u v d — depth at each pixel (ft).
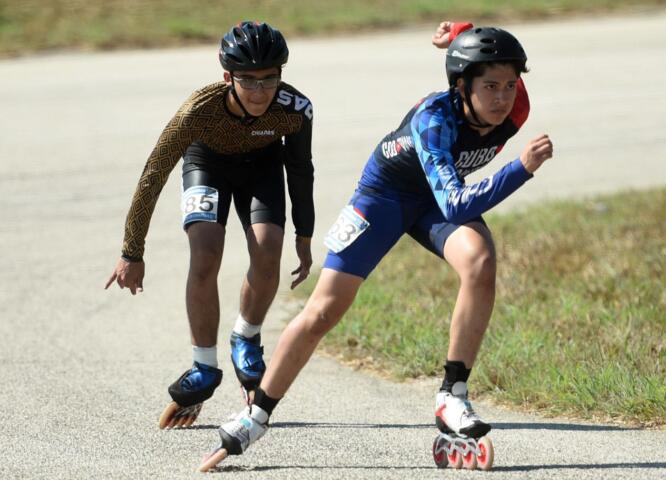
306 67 207.41
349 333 72.90
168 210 122.62
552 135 160.76
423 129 47.32
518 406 59.00
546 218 110.63
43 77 195.11
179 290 92.17
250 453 51.75
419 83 191.01
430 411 59.47
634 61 214.28
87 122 161.17
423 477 47.06
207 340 55.62
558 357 64.03
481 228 48.37
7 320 82.23
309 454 51.42
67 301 87.97
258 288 56.49
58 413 59.67
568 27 252.83
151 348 75.20
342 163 141.90
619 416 55.72
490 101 46.14
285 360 48.32
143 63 208.44
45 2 252.01
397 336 71.56
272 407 48.73
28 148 146.10
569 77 200.64
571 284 81.46
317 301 48.47
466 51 45.96
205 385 55.36
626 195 121.60
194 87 185.98
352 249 49.01
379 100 178.19
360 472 48.19
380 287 84.12
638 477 46.47
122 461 50.75
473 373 63.10
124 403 61.82
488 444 47.06
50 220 114.62
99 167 137.28
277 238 55.93
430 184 46.44
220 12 252.42
